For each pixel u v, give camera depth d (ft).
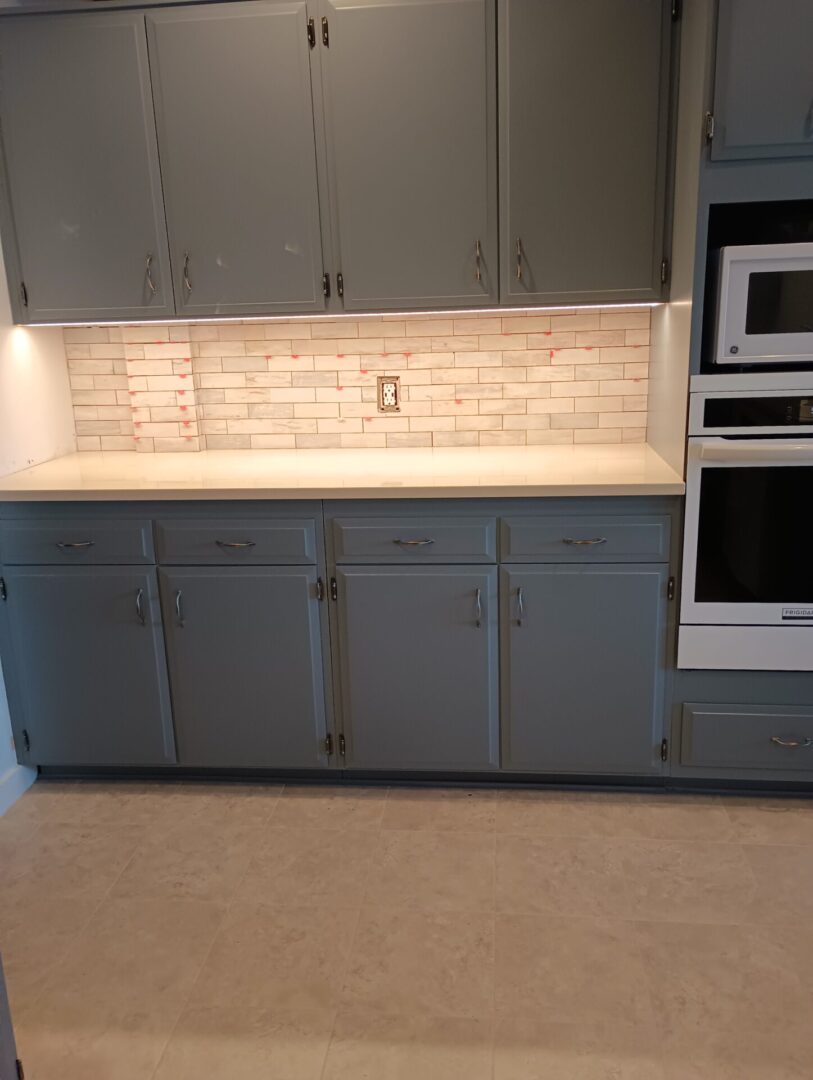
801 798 8.46
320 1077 5.54
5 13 8.26
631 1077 5.45
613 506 7.84
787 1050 5.61
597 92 7.91
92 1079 5.58
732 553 7.80
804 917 6.80
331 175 8.34
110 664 8.74
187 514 8.27
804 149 7.10
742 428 7.57
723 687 8.16
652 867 7.46
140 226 8.64
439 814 8.37
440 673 8.39
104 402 10.30
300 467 9.07
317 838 8.04
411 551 8.11
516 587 8.08
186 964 6.51
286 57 8.13
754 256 7.21
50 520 8.43
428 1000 6.10
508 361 9.73
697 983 6.17
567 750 8.47
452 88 8.04
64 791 9.04
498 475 8.27
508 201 8.21
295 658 8.51
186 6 8.11
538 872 7.45
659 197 8.09
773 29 6.89
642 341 9.53
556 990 6.15
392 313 8.64
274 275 8.64
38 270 8.87
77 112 8.43
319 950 6.61
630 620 8.07
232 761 8.89
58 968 6.51
